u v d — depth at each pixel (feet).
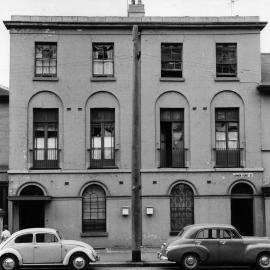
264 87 103.09
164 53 104.68
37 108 102.17
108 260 82.58
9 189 99.96
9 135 101.14
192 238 72.59
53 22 102.58
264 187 99.76
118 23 103.19
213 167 102.01
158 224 100.73
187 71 103.91
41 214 101.24
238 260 72.49
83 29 103.65
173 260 72.08
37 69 103.30
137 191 81.41
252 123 103.35
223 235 72.95
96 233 100.17
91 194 101.65
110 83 103.04
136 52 81.71
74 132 101.86
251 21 104.17
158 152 102.17
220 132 103.65
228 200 101.40
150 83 103.19
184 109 103.30
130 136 102.37
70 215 100.22
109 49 104.42
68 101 102.27
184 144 102.78
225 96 103.76
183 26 103.81
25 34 102.94
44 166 101.30
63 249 72.18
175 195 102.06
